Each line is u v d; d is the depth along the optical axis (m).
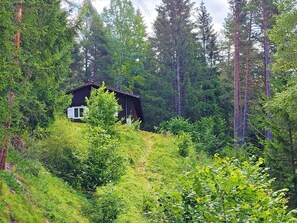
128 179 20.11
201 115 44.31
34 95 12.49
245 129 35.88
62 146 15.20
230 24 37.31
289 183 17.78
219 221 5.88
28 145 13.23
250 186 6.29
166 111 44.91
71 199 13.38
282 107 17.52
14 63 9.40
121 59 51.69
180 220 6.33
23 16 11.52
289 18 17.48
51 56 13.49
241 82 41.59
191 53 46.66
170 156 27.94
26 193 11.05
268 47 31.27
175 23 46.31
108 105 23.91
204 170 6.83
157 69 48.31
